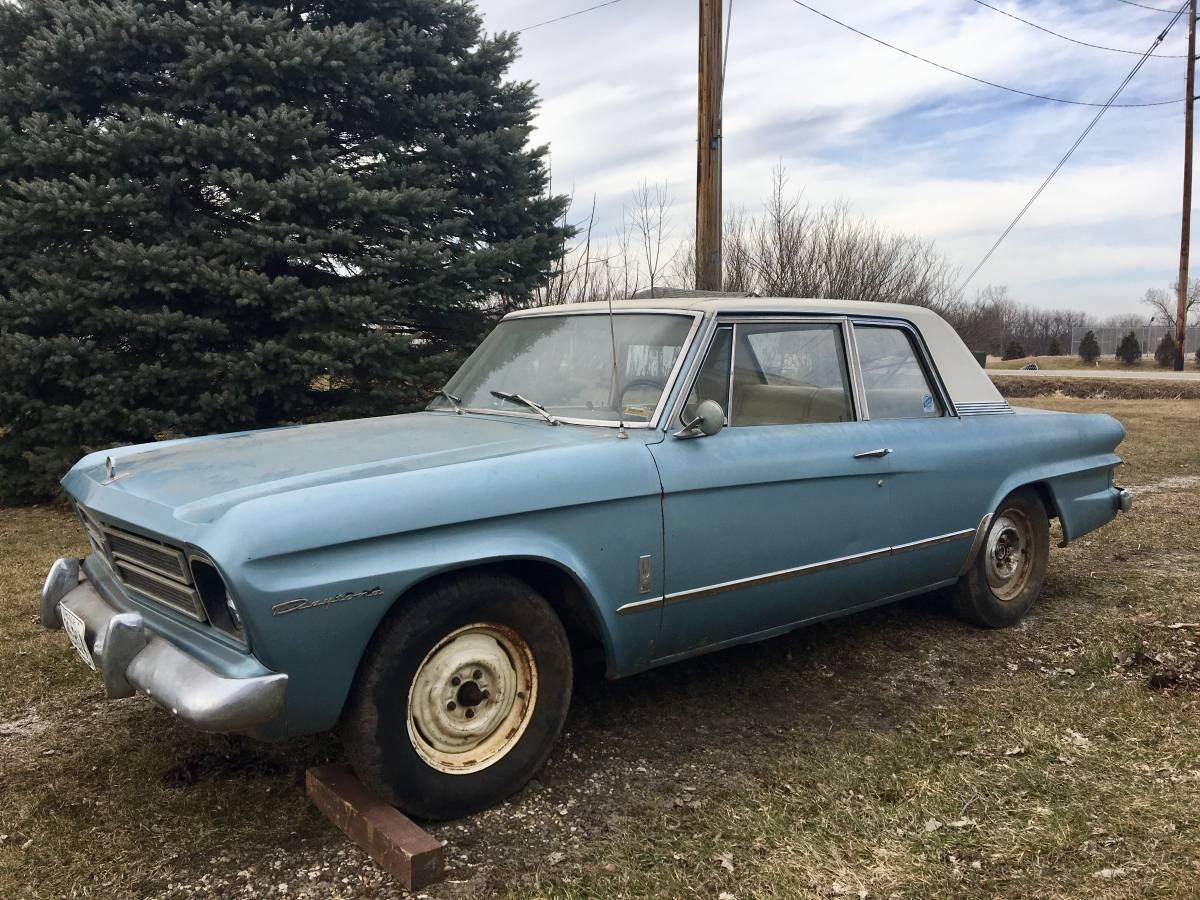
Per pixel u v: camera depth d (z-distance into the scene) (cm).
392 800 273
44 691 391
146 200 751
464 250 894
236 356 782
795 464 360
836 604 394
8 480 805
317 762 327
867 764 327
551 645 302
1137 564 600
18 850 271
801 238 1595
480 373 413
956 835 278
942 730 355
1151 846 269
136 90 805
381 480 265
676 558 326
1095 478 525
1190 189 2948
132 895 251
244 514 242
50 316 748
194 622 267
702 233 905
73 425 780
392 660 265
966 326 2264
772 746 343
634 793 307
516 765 298
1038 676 411
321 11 902
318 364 779
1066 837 275
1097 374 2959
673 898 249
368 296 794
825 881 256
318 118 840
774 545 356
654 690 396
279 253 784
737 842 276
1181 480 932
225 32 778
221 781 314
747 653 442
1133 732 347
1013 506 479
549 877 259
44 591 338
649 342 358
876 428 405
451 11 933
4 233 749
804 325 394
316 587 246
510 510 281
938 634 469
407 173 867
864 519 390
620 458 313
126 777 317
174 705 242
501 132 930
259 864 266
